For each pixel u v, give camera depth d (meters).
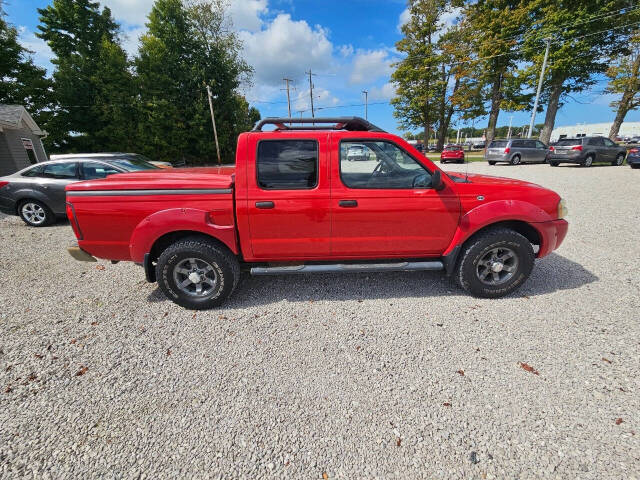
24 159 14.82
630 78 21.08
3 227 6.45
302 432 1.76
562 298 3.17
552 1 22.19
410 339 2.58
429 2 30.41
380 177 2.96
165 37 26.36
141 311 3.12
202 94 27.33
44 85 21.83
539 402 1.91
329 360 2.35
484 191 3.04
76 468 1.57
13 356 2.43
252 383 2.14
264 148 2.83
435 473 1.51
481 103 29.47
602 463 1.53
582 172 13.63
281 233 2.96
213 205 2.88
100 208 2.87
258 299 3.32
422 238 3.08
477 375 2.16
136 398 2.02
